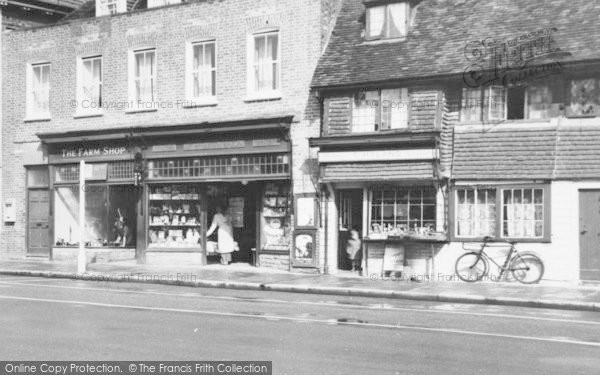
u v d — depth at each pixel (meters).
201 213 22.42
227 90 21.86
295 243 20.50
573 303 13.98
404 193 19.20
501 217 17.95
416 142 18.41
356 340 9.79
